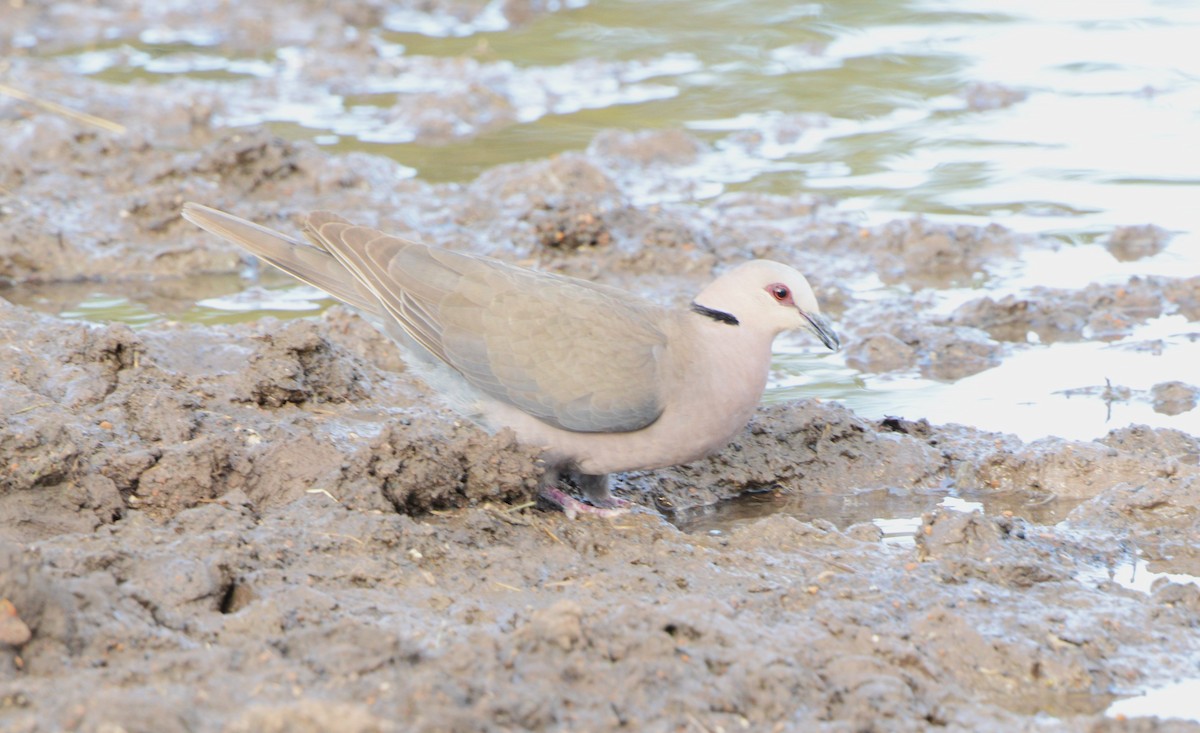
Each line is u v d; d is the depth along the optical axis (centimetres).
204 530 1029
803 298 1087
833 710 832
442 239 1819
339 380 1305
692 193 2011
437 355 1134
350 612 916
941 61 2544
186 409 1187
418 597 951
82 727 740
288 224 1833
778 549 1069
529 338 1098
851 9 2892
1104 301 1633
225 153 1939
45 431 1051
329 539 1007
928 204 1939
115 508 1057
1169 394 1396
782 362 1527
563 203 1822
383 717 770
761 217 1895
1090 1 2902
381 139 2225
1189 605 980
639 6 2956
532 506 1124
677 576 1012
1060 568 1035
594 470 1132
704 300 1105
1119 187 1986
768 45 2678
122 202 1839
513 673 825
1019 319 1602
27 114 2222
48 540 979
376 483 1078
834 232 1834
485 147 2188
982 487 1236
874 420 1333
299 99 2417
